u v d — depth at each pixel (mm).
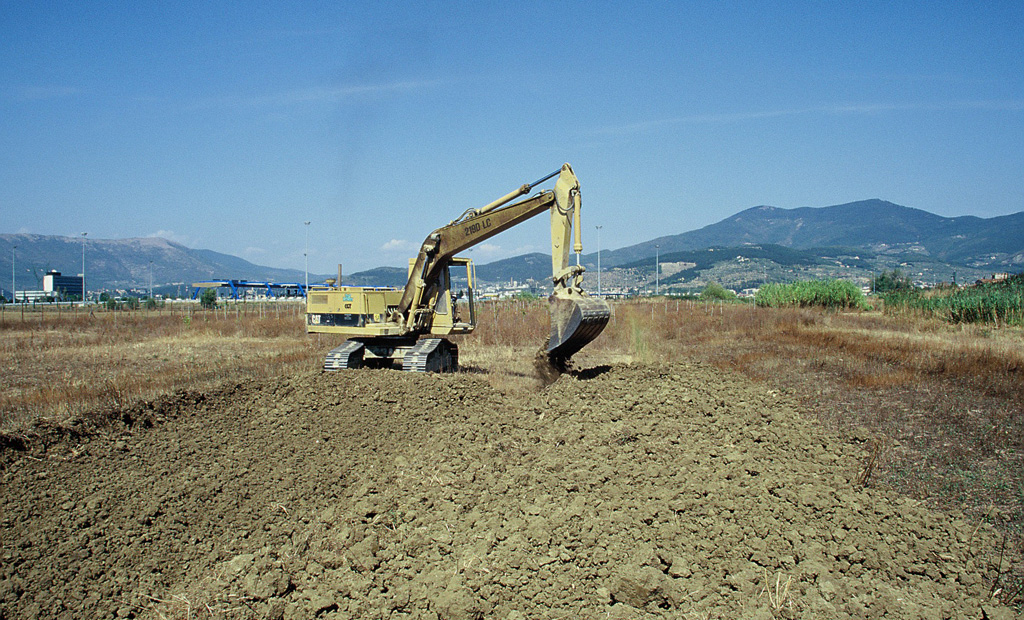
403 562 6246
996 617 5234
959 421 10422
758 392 11188
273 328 28906
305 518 7508
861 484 7711
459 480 7957
